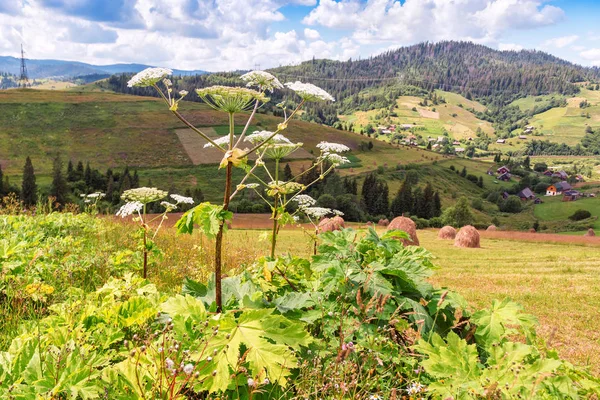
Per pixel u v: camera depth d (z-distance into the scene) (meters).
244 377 2.81
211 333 2.89
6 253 5.46
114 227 13.02
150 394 2.44
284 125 3.62
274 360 2.73
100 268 7.01
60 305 4.16
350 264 4.30
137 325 3.79
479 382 2.96
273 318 2.97
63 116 154.38
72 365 2.68
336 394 2.97
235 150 3.29
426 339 4.01
